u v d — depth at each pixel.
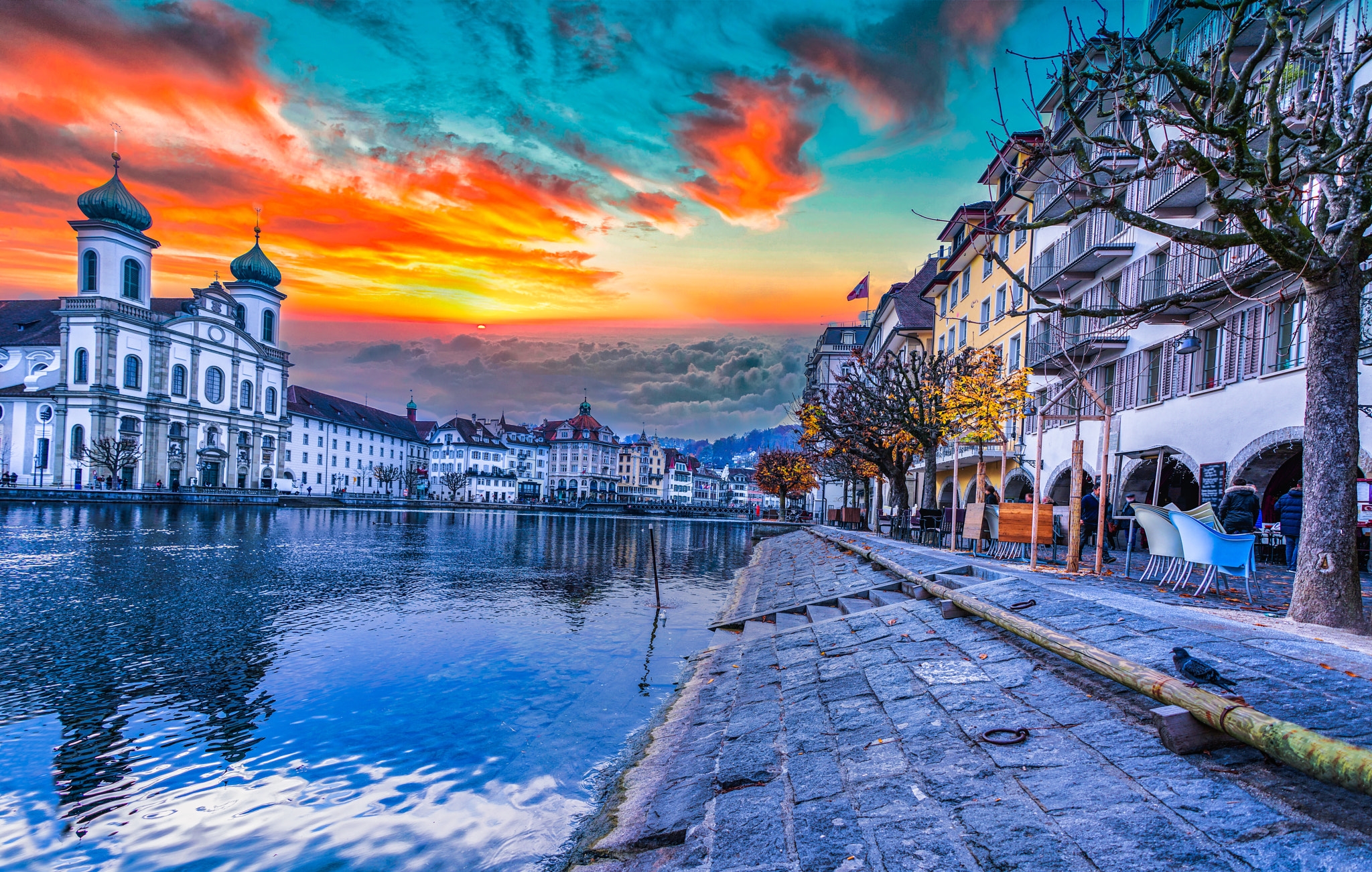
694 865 4.32
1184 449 19.06
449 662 11.44
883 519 35.16
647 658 12.03
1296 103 8.68
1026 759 4.54
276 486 98.06
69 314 73.56
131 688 9.68
